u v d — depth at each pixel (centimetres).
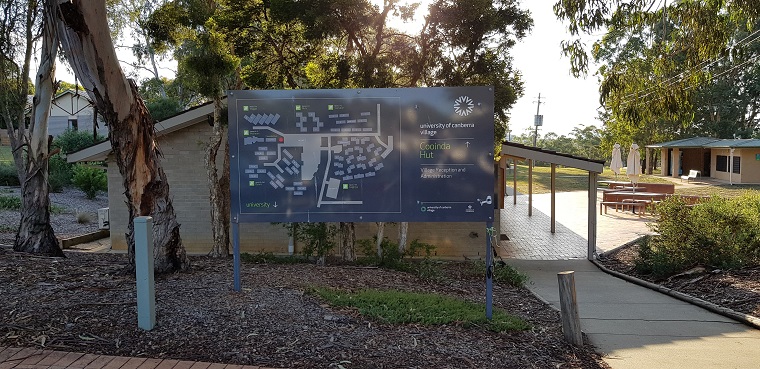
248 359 444
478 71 1081
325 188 605
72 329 479
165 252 700
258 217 611
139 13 1416
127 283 619
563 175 4738
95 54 620
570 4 1055
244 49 1142
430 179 592
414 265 1009
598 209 2462
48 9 618
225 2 1116
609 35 1150
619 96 1199
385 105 593
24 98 964
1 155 3183
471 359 478
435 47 1082
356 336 508
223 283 648
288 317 541
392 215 598
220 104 1092
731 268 937
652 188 2619
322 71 1127
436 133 590
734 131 4656
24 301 542
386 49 1142
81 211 1998
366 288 730
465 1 990
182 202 1398
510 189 3525
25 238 934
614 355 535
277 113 606
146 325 485
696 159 4344
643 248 1122
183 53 1184
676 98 1141
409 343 502
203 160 1392
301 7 1017
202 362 433
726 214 1080
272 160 608
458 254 1383
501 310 682
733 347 566
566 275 550
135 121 673
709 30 1051
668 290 877
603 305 783
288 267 858
